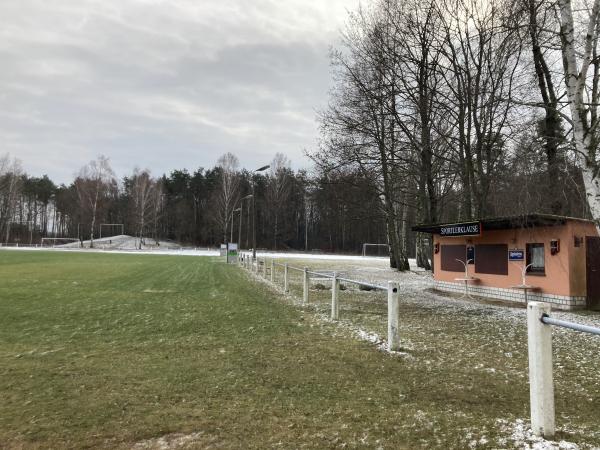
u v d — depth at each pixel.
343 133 23.81
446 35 19.80
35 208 124.19
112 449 3.85
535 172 11.73
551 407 4.05
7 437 4.05
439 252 19.55
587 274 13.66
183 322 10.30
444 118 21.77
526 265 15.01
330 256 70.50
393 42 21.84
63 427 4.29
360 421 4.48
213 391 5.42
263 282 21.42
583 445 3.83
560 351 7.64
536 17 13.31
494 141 18.48
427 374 6.18
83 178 102.69
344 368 6.48
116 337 8.63
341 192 26.09
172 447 3.89
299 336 8.80
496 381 5.84
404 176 24.00
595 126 9.55
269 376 6.08
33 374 6.07
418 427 4.32
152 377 6.00
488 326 10.25
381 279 25.27
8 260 36.66
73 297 14.37
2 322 9.99
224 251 53.16
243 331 9.31
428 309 13.40
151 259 44.72
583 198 11.24
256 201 110.19
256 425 4.38
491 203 18.64
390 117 22.38
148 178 102.56
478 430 4.21
